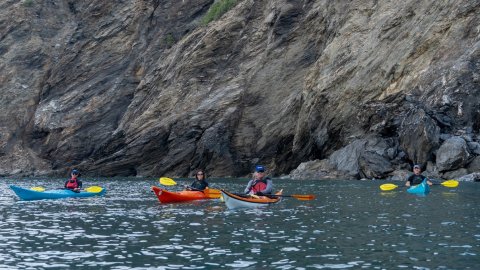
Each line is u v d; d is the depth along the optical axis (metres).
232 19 51.50
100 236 10.70
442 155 28.33
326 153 37.94
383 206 15.84
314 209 15.34
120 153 48.28
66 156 56.09
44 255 8.81
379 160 31.11
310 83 40.50
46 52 66.81
